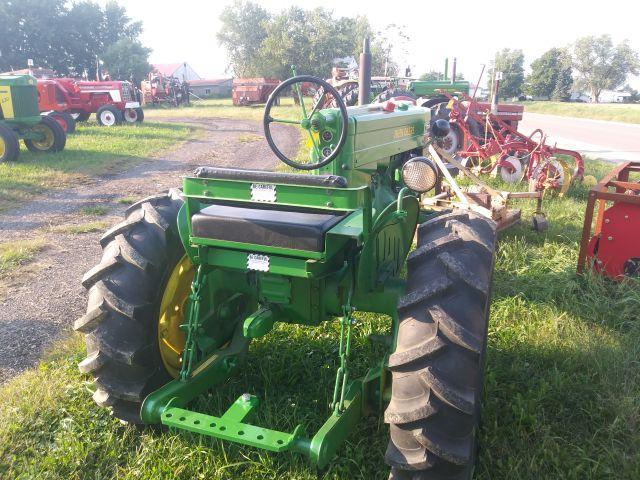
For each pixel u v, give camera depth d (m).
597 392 3.22
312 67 55.09
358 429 2.88
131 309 2.63
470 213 2.84
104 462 2.71
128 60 58.62
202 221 2.57
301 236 2.41
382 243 3.05
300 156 12.91
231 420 2.47
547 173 8.33
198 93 61.53
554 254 5.61
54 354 3.79
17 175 10.49
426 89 16.23
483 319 2.34
